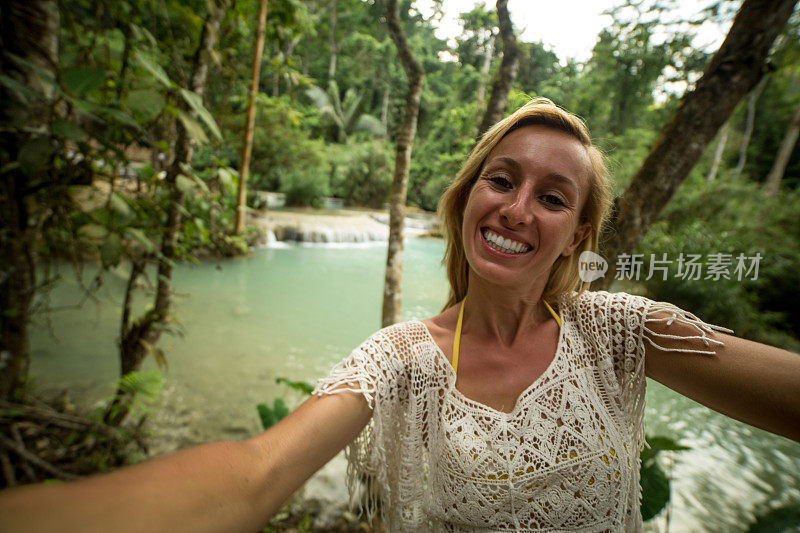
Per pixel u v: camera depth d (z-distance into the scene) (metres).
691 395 0.61
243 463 0.49
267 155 17.12
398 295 3.41
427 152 20.80
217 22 2.84
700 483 2.64
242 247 9.68
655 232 1.54
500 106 2.62
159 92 1.92
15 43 1.70
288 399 4.66
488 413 0.67
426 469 0.73
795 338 1.57
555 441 0.65
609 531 0.65
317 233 14.91
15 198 1.85
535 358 0.71
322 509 2.88
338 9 19.39
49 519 0.35
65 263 7.31
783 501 2.52
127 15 2.24
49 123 1.50
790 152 4.35
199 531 0.41
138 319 2.98
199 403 4.35
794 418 0.50
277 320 7.32
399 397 0.72
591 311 0.74
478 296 0.74
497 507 0.63
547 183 0.66
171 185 2.54
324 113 22.42
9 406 2.19
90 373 4.62
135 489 0.40
